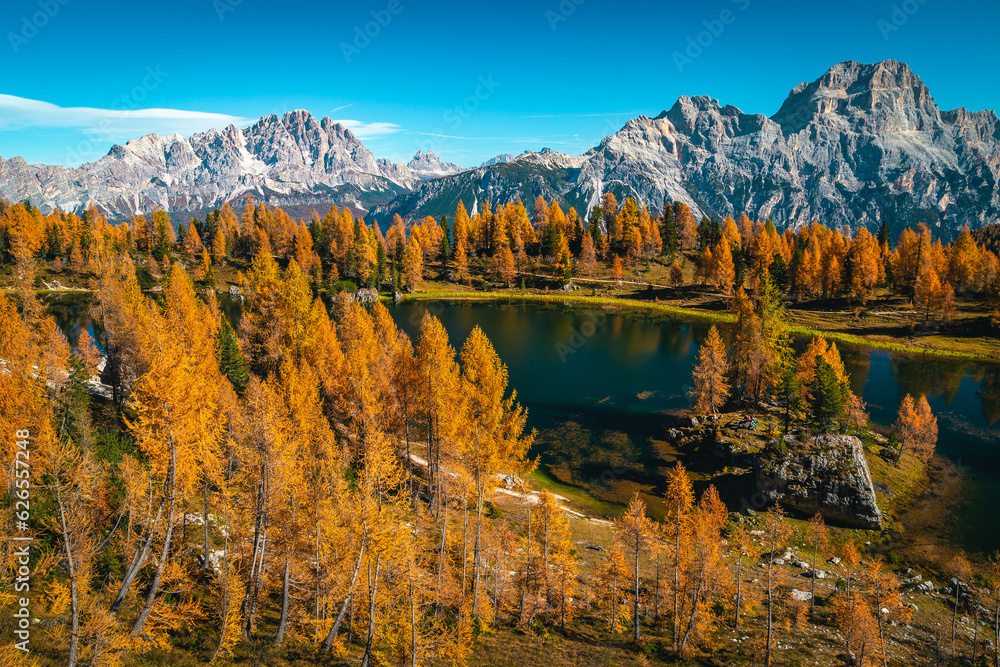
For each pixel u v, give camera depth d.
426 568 27.25
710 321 133.75
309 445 28.02
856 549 44.66
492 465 30.48
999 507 51.91
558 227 192.88
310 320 56.50
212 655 20.77
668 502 30.92
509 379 90.88
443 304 157.88
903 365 99.31
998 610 32.88
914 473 58.06
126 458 24.30
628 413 75.88
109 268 62.38
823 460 52.03
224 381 36.16
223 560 24.48
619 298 160.38
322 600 24.75
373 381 37.25
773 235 178.25
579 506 51.22
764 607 35.25
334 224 194.75
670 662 27.78
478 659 24.86
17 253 140.12
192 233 179.38
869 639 29.55
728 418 66.25
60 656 17.47
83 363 47.91
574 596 32.34
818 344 72.50
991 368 96.50
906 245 143.88
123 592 19.30
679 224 198.75
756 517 50.53
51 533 19.39
